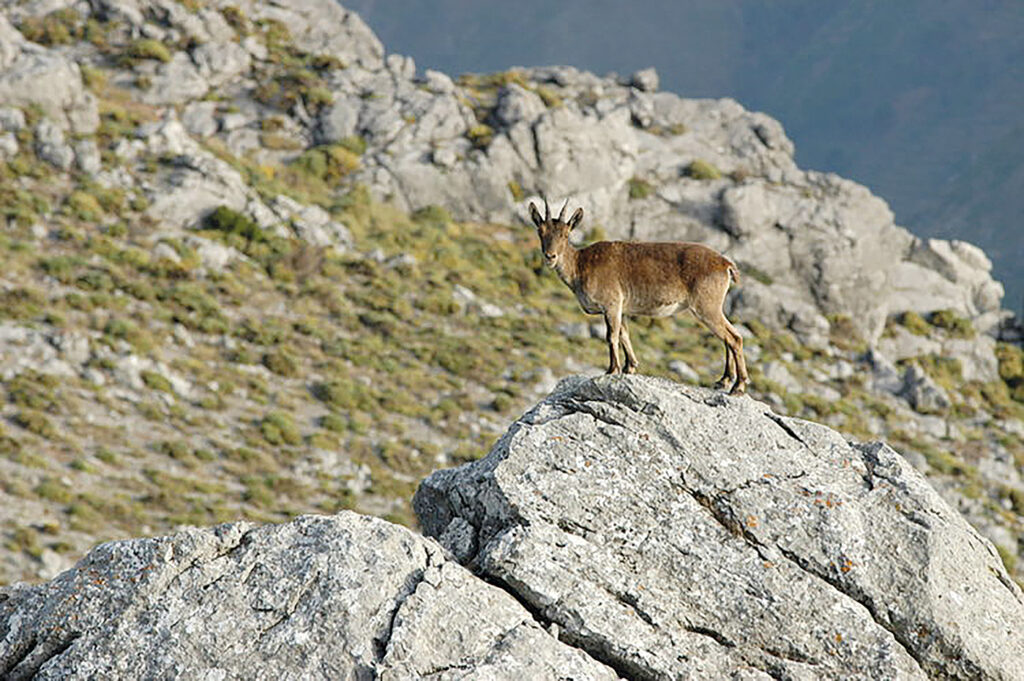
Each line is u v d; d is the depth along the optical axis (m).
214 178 65.19
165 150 68.06
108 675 9.31
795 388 62.34
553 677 9.29
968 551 11.08
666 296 12.86
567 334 62.12
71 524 34.44
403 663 9.17
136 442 41.09
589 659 9.58
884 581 10.63
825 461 11.77
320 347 54.06
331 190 74.38
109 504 35.97
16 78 66.50
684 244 12.98
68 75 68.19
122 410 42.94
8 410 40.06
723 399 12.27
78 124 68.06
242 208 65.12
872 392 65.94
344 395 48.56
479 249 72.25
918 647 10.35
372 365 52.97
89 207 59.75
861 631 10.27
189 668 9.27
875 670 10.05
